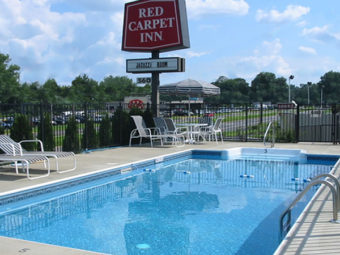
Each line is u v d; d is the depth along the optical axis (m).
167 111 18.47
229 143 13.93
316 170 9.27
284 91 89.88
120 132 13.27
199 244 4.23
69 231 4.76
